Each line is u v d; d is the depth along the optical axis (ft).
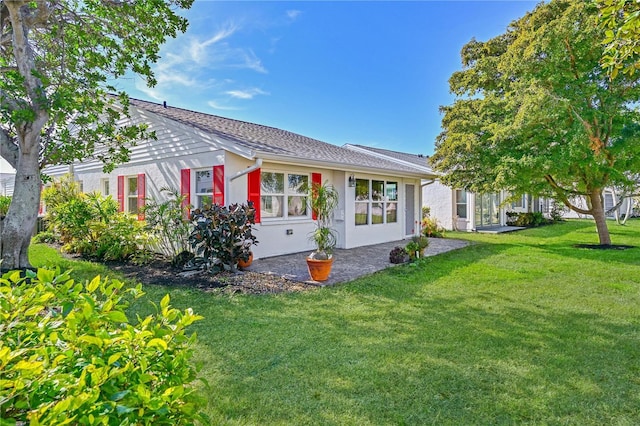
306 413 8.21
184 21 24.70
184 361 5.26
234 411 8.25
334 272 23.32
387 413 8.25
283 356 11.07
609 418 8.16
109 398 4.16
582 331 13.25
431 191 58.23
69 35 24.27
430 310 15.67
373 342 12.18
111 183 37.04
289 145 33.35
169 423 4.38
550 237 45.06
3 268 21.76
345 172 34.01
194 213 23.20
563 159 30.42
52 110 21.68
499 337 12.66
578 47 30.48
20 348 4.86
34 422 3.44
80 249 29.78
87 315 5.06
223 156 25.93
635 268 24.52
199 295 17.65
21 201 22.48
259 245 28.09
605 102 30.78
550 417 8.18
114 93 30.22
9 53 24.35
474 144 35.94
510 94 34.53
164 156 30.94
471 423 7.95
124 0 22.90
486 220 59.77
